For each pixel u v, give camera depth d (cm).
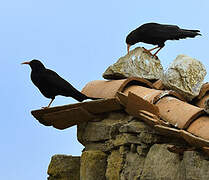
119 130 1245
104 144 1309
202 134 1101
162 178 1121
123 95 1245
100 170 1297
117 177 1238
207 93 1303
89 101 1309
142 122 1217
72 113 1331
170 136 1155
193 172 1055
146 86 1345
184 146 1121
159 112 1209
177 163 1105
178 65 1269
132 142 1214
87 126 1353
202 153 1059
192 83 1266
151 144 1187
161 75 1336
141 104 1209
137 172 1187
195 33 1486
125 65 1370
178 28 1504
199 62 1281
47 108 1353
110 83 1360
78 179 1373
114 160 1257
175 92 1260
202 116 1149
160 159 1140
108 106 1291
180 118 1159
